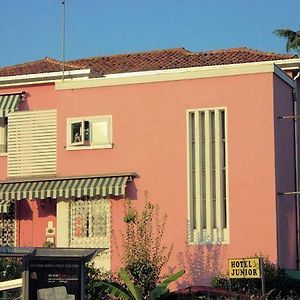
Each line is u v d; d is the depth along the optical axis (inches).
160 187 1286.9
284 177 1286.9
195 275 1248.2
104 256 1291.8
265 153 1242.0
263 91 1251.2
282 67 1413.6
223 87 1270.9
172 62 1568.7
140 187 1296.8
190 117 1286.9
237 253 1234.6
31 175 1382.9
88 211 1320.1
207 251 1248.8
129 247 1223.5
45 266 755.4
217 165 1262.3
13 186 1354.6
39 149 1384.1
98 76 1473.9
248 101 1256.8
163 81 1302.9
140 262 1166.3
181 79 1293.1
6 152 1434.5
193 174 1273.4
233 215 1245.7
